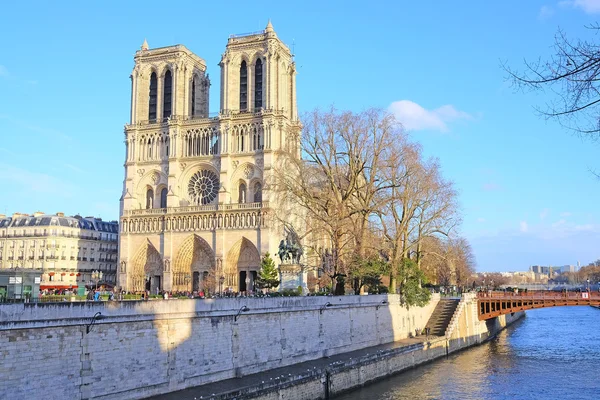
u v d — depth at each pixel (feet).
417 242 326.24
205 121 498.28
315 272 414.41
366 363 219.41
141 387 157.28
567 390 213.05
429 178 307.37
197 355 176.35
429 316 337.93
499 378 233.76
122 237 501.15
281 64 496.64
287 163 313.94
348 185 289.33
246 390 158.10
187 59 522.06
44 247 536.42
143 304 159.33
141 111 520.42
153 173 506.89
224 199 474.90
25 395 128.57
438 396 201.87
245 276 467.93
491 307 368.27
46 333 134.10
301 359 223.51
